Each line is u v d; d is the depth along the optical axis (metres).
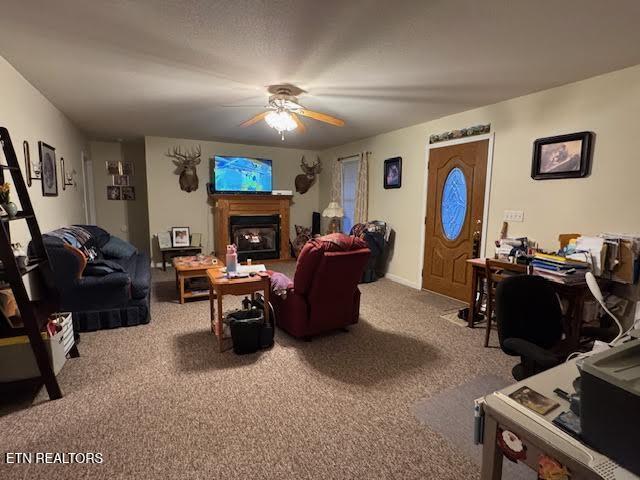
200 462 1.69
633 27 2.10
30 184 3.11
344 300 3.14
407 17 2.02
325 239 2.88
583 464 0.78
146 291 3.45
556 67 2.74
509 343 1.71
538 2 1.84
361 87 3.25
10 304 2.20
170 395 2.24
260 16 2.03
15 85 2.84
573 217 3.12
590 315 2.70
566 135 3.09
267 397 2.23
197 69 2.84
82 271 3.17
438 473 1.65
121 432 1.89
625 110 2.75
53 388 2.16
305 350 2.92
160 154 6.02
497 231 3.80
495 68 2.77
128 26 2.15
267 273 3.17
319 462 1.70
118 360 2.70
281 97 3.31
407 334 3.28
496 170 3.77
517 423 0.92
